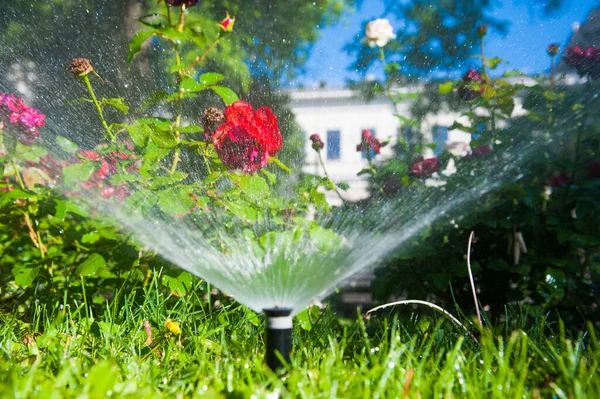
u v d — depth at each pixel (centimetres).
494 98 282
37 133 258
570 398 139
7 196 227
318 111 607
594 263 279
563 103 282
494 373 167
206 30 565
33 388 139
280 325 137
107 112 406
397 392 139
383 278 280
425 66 557
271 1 674
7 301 256
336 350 175
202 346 199
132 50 196
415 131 342
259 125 223
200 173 248
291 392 134
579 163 271
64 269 252
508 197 277
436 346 196
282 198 235
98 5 623
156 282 232
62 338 198
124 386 138
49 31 628
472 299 280
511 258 271
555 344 197
